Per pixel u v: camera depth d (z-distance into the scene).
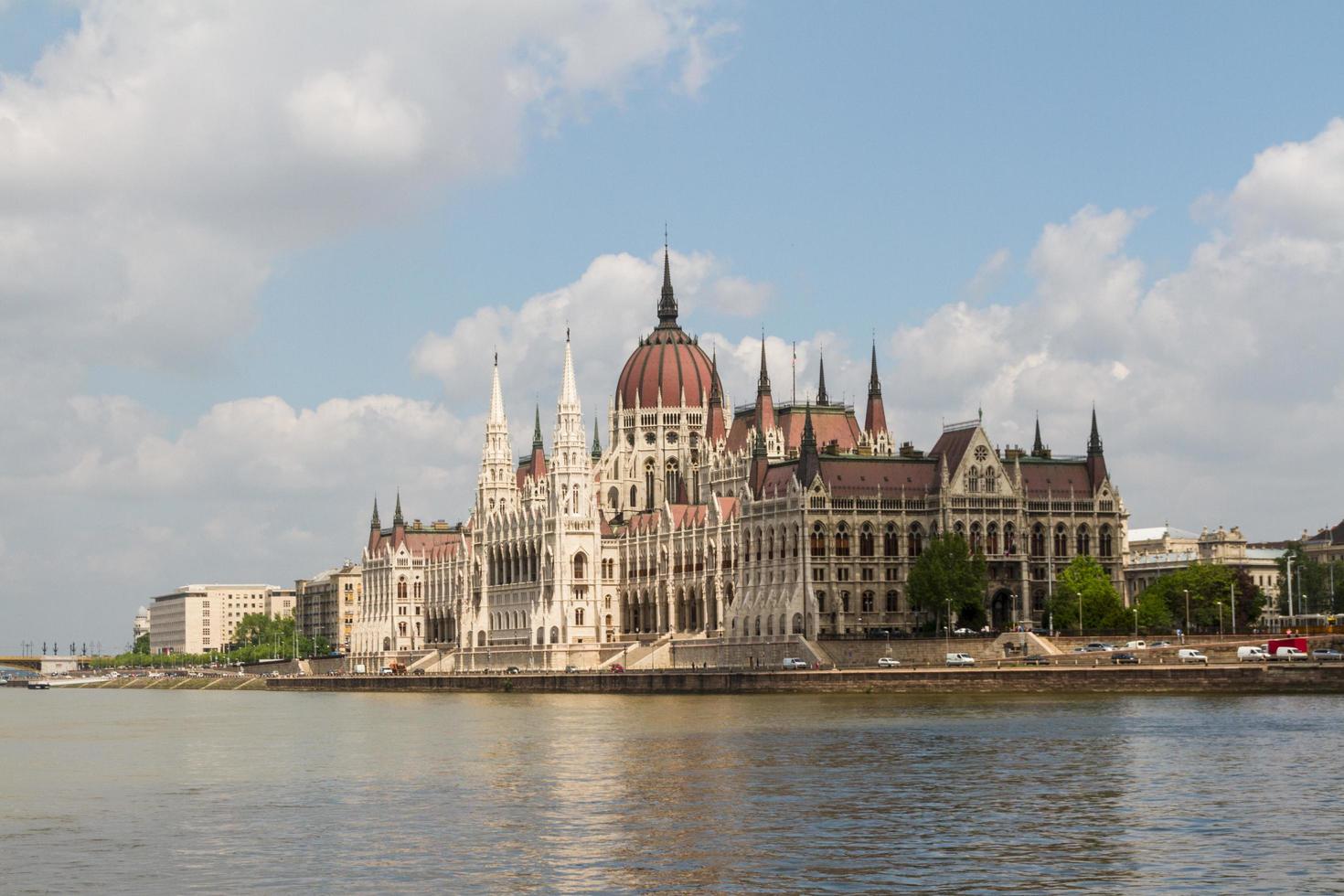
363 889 94.19
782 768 143.00
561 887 93.75
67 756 176.62
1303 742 155.88
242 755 172.75
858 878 94.81
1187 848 102.00
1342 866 96.19
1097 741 160.75
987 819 113.31
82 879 98.00
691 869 97.69
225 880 96.88
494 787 135.38
